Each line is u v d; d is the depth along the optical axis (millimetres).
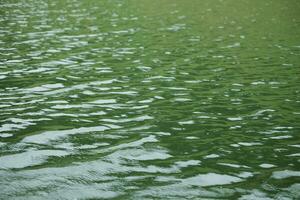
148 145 10633
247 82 16734
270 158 10109
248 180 8984
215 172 9305
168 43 24016
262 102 14320
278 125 12250
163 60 20062
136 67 18656
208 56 21125
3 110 12891
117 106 13586
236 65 19422
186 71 18219
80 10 36312
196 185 8695
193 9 38438
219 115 13008
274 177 9141
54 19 31266
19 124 11789
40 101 13852
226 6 40500
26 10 35688
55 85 15695
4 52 20812
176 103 14031
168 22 31250
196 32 27641
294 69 18766
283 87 16078
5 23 29062
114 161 9680
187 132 11602
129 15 34156
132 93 14984
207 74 17812
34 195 8094
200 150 10453
